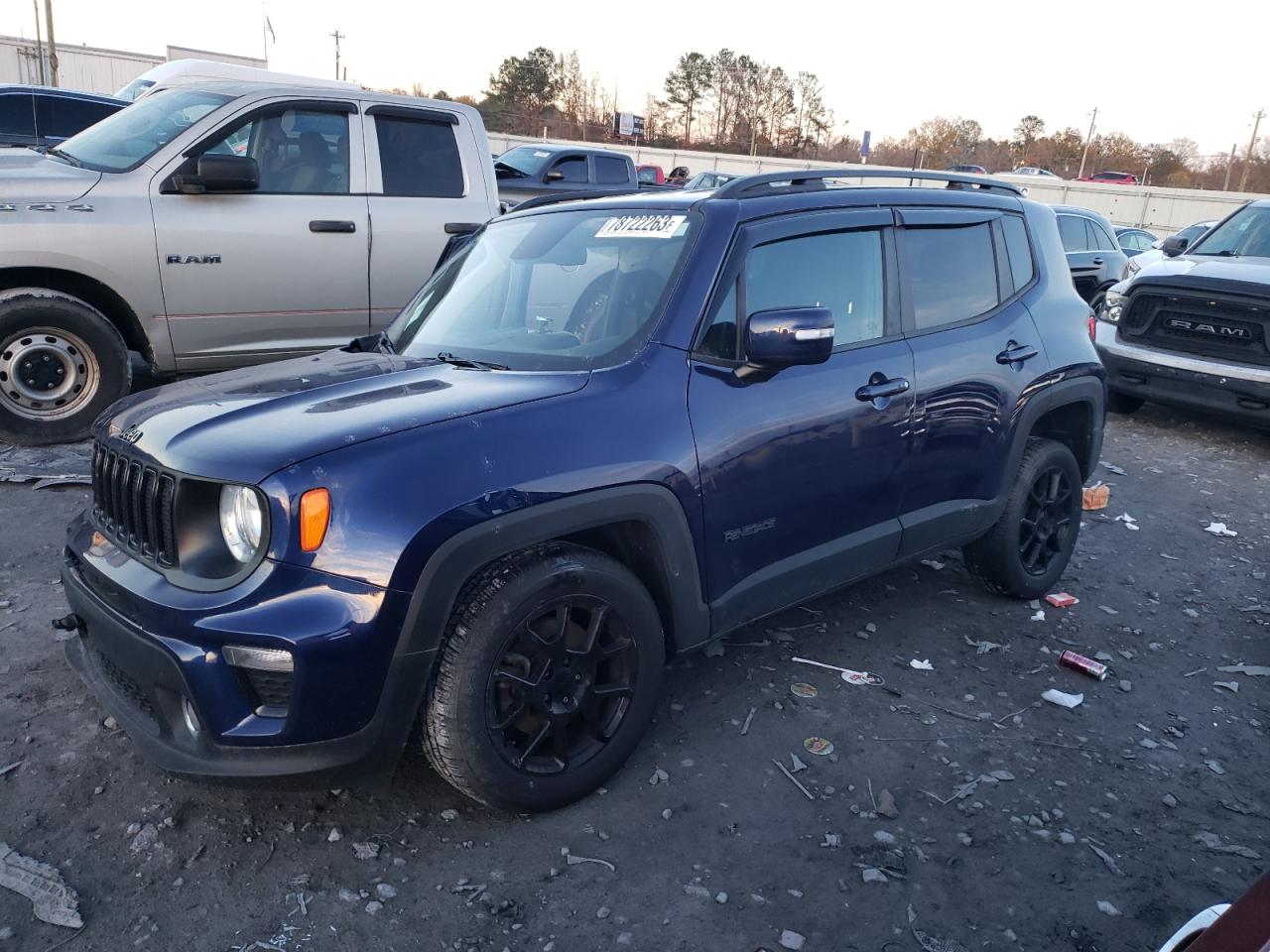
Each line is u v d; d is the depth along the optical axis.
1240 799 3.18
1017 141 97.69
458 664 2.60
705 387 3.12
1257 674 4.09
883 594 4.71
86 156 6.39
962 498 4.13
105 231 5.87
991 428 4.11
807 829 2.91
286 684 2.46
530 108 78.62
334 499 2.44
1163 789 3.21
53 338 5.91
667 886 2.65
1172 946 1.74
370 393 2.92
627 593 2.92
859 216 3.72
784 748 3.33
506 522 2.61
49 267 5.78
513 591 2.65
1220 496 6.82
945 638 4.27
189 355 6.36
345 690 2.45
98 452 2.96
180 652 2.43
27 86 11.52
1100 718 3.66
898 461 3.73
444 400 2.80
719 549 3.18
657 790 3.06
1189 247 9.23
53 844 2.70
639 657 2.99
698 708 3.56
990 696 3.78
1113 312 8.82
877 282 3.75
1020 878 2.74
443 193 7.11
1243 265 8.20
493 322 3.59
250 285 6.39
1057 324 4.51
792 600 3.53
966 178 4.43
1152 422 9.24
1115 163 87.50
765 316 3.03
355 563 2.43
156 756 2.55
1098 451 4.86
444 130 7.13
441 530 2.50
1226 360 8.01
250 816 2.86
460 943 2.42
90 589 2.80
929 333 3.91
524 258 3.77
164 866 2.64
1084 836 2.94
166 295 6.14
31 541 4.71
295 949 2.38
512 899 2.57
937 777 3.21
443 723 2.62
